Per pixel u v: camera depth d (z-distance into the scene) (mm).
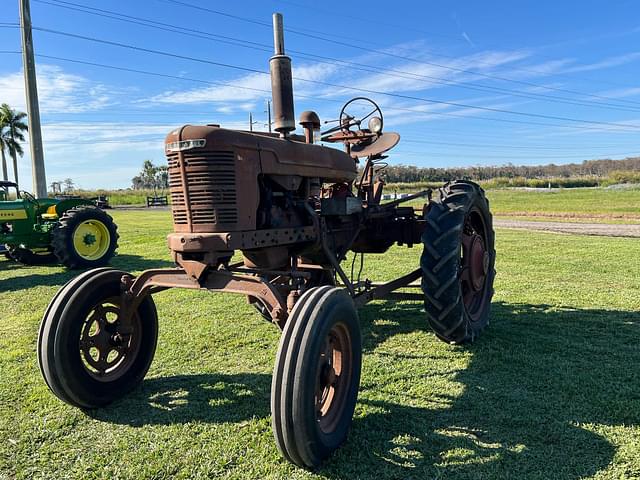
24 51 13133
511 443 2432
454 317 3611
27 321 4895
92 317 3031
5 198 9398
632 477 2135
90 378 2902
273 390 2201
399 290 5922
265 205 2924
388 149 4211
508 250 9008
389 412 2791
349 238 3891
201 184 2635
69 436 2607
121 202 45219
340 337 2557
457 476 2186
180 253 2752
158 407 2943
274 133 3156
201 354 3834
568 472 2182
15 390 3191
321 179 3449
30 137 13398
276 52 3039
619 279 6297
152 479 2209
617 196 32031
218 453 2402
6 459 2391
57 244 7973
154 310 3359
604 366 3367
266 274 3336
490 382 3154
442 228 3670
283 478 2203
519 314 4719
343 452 2402
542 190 44312
